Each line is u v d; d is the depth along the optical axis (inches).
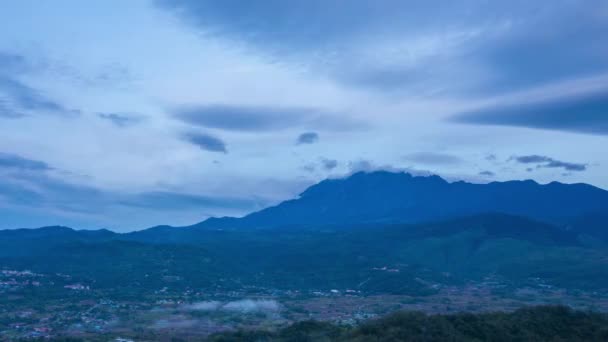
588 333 4635.8
